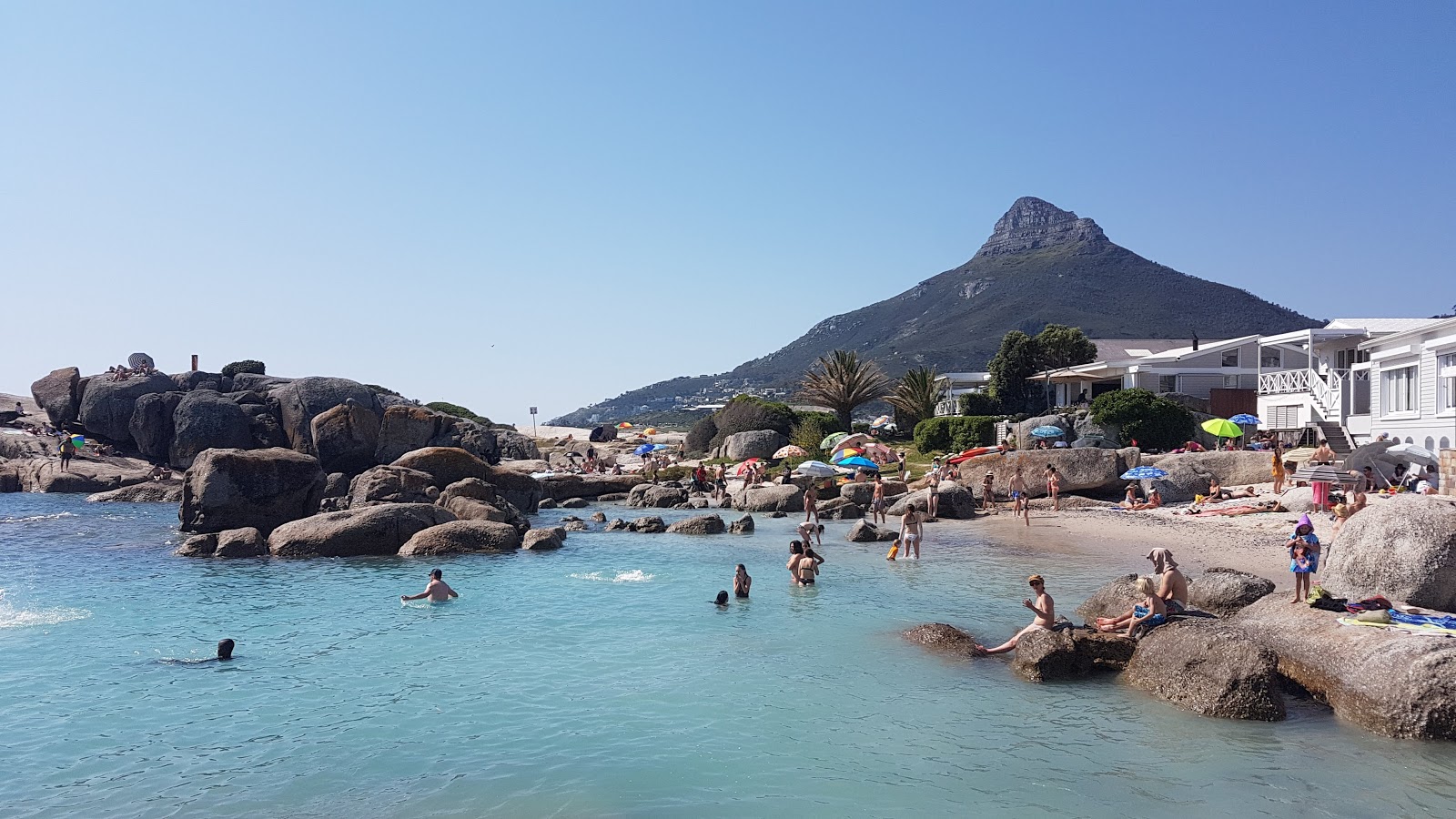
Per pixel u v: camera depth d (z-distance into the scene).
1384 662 12.92
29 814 10.37
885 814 10.35
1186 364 64.88
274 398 59.62
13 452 58.38
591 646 17.94
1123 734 12.85
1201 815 10.27
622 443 88.38
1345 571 16.00
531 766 11.78
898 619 20.19
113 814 10.35
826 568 27.36
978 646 17.41
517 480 45.88
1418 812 10.30
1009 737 12.79
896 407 74.44
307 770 11.66
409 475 38.22
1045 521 37.94
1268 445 47.47
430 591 22.33
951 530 36.72
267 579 25.55
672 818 10.26
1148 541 31.31
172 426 58.66
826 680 15.59
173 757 12.11
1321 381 48.03
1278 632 15.24
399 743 12.61
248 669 16.33
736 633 18.94
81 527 37.53
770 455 66.69
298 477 35.69
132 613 20.95
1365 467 36.06
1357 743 12.32
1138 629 16.19
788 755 12.15
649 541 34.19
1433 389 36.38
